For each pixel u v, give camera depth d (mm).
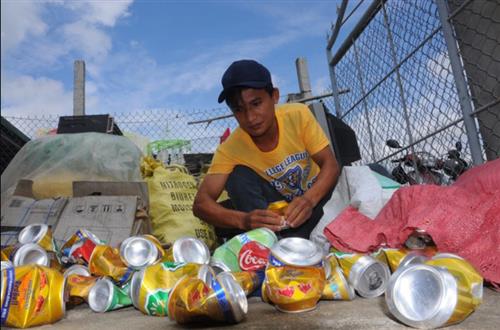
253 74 1773
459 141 2266
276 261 1151
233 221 1836
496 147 2066
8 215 2469
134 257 1450
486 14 2066
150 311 1224
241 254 1440
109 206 2496
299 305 1114
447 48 2246
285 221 1673
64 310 1225
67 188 2900
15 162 3090
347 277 1269
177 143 4965
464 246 1334
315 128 2061
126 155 3172
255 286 1372
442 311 880
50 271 1239
